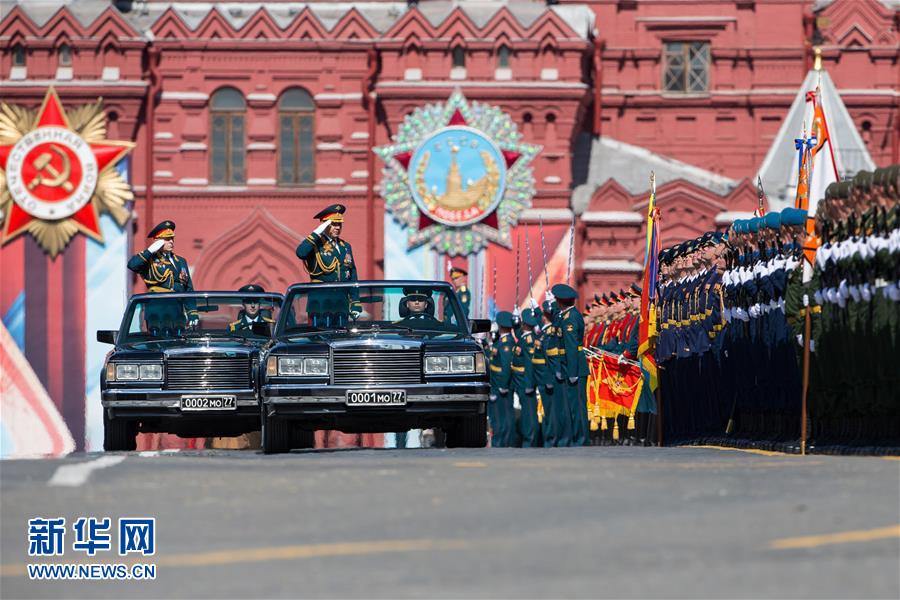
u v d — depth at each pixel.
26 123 160.50
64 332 159.12
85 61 162.62
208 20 165.25
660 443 85.81
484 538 29.28
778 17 172.25
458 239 159.62
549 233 160.75
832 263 58.16
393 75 162.62
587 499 35.75
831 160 70.94
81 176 160.12
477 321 71.94
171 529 31.34
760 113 172.25
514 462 49.72
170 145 165.12
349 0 168.62
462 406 67.50
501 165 159.62
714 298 74.75
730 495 36.25
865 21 172.88
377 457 57.47
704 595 22.64
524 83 162.12
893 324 54.62
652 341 86.69
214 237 165.00
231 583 24.66
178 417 76.94
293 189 165.25
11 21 161.75
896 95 171.88
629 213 164.88
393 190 160.25
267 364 67.44
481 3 165.25
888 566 25.27
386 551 27.72
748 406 70.56
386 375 67.06
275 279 165.88
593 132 170.62
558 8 165.62
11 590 25.25
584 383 91.31
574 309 91.44
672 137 172.50
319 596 23.19
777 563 25.69
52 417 158.12
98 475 43.59
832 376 59.59
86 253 159.88
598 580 24.23
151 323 80.50
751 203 165.50
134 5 168.50
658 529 30.12
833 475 41.38
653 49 172.12
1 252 159.00
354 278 75.50
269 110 165.75
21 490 38.84
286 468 47.25
